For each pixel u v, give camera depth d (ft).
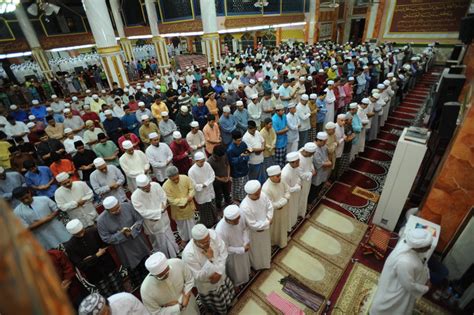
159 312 8.36
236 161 15.14
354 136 17.28
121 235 10.66
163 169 17.42
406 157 12.42
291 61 41.16
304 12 60.34
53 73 52.29
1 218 1.25
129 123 21.91
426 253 9.30
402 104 31.07
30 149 18.07
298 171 13.39
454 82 14.38
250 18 50.08
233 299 11.25
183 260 9.27
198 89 31.32
